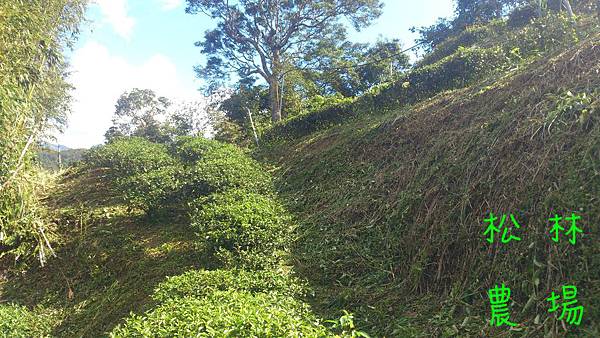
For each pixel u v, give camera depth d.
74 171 12.08
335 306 4.40
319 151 10.18
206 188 7.70
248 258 4.99
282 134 14.73
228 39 22.69
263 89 23.78
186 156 10.77
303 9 21.64
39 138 7.82
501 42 10.34
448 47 13.49
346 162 8.38
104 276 6.46
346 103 12.99
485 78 8.17
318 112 13.71
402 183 5.98
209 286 4.07
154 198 7.55
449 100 7.38
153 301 4.82
